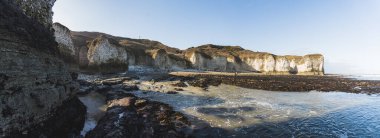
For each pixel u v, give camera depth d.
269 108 26.61
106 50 66.94
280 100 32.22
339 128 20.30
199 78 53.34
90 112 21.83
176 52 128.25
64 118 15.61
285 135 18.14
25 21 13.70
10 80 10.71
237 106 26.97
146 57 86.19
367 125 21.31
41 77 13.70
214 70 103.75
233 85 46.12
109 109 21.56
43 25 17.83
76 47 71.06
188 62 101.56
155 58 85.31
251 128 19.42
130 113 19.72
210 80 49.97
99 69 65.06
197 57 101.44
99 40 66.62
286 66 106.81
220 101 29.67
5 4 12.26
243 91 39.19
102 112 22.12
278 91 41.09
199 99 30.72
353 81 63.62
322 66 107.19
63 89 17.06
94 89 33.41
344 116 24.36
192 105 26.92
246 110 25.19
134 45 106.31
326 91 43.09
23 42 12.27
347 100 34.34
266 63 108.69
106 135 14.54
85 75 53.72
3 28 10.84
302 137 17.86
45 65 14.62
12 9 12.84
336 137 18.09
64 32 44.84
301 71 107.50
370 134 18.94
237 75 71.88
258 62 110.75
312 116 23.84
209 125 19.75
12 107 10.59
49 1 20.03
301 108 27.41
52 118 14.28
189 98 31.25
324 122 21.91
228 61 110.50
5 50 10.62
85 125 18.14
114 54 68.62
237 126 19.78
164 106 24.33
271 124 20.64
